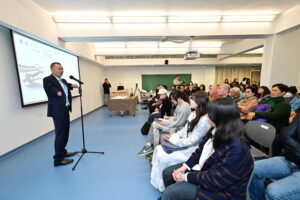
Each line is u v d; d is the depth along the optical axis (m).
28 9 2.51
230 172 0.80
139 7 2.80
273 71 3.38
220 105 0.88
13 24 2.22
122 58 7.55
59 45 3.47
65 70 4.09
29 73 2.82
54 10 2.92
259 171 1.28
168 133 2.15
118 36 3.36
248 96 2.81
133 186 1.72
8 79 2.48
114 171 2.01
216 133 0.90
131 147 2.74
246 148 0.82
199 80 8.88
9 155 2.44
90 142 2.98
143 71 8.82
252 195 1.35
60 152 2.12
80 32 3.34
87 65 5.86
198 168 1.14
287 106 1.99
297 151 1.12
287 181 1.08
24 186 1.73
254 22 3.27
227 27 3.32
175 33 3.36
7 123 2.44
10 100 2.50
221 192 0.86
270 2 2.65
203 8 2.86
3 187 1.71
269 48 3.42
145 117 5.16
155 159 1.62
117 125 4.18
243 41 4.91
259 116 2.09
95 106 6.72
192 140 1.46
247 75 8.75
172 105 3.18
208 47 5.57
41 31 2.84
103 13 3.05
